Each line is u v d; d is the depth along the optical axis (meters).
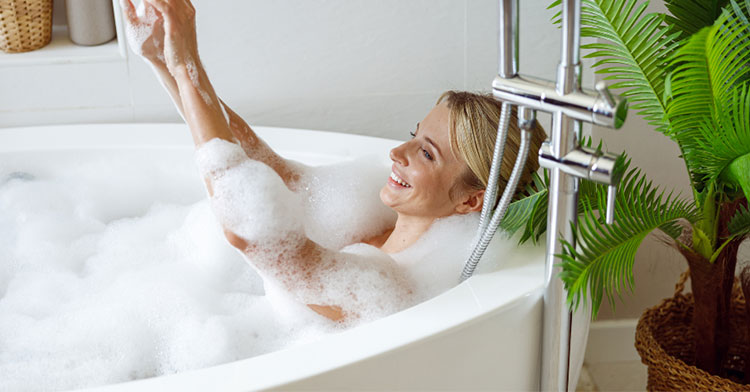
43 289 1.68
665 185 1.98
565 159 1.10
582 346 1.48
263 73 2.02
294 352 1.11
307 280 1.31
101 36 2.07
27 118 2.02
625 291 2.09
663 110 1.43
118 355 1.49
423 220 1.47
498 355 1.24
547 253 1.22
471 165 1.38
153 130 1.96
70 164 1.89
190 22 1.35
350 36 2.00
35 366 1.45
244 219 1.24
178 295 1.58
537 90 1.07
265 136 1.91
